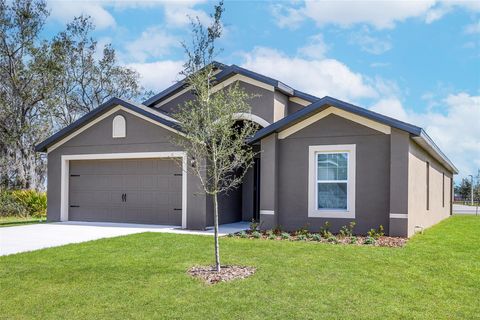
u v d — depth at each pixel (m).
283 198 12.75
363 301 5.60
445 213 21.44
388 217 11.48
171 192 14.27
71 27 29.28
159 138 14.18
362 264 7.70
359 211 11.82
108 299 5.71
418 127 10.83
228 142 8.04
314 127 12.45
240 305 5.43
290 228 12.62
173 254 8.64
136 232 12.34
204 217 13.33
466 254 8.83
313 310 5.26
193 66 8.48
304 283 6.41
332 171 12.34
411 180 11.53
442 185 20.03
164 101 16.89
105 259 8.17
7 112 25.20
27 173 26.28
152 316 5.08
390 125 11.16
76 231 12.77
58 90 28.00
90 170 15.67
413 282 6.56
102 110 15.00
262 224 12.73
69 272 7.14
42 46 25.91
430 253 8.85
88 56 30.77
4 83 25.66
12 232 12.57
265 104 14.64
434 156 15.88
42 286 6.34
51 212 16.05
